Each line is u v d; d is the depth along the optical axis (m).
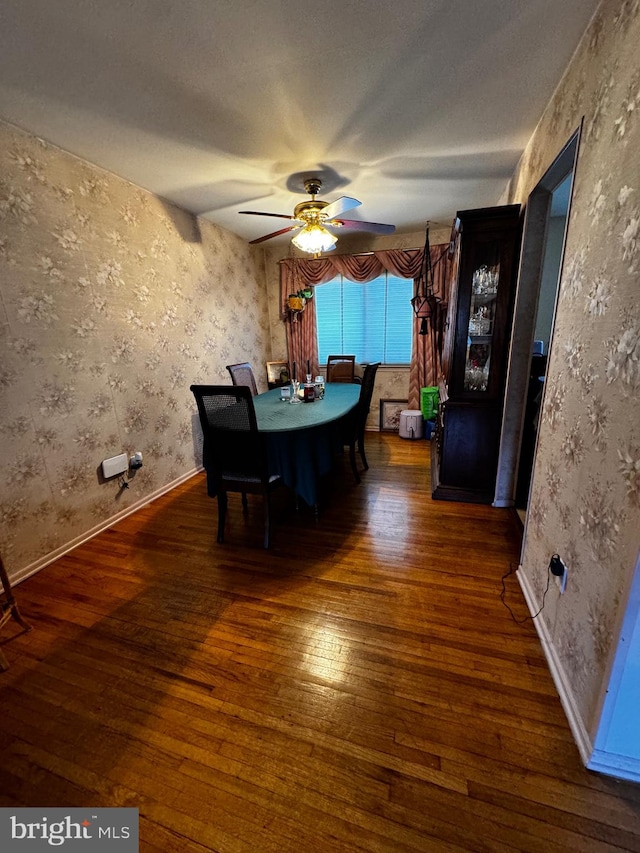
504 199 2.88
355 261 4.23
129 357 2.73
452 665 1.46
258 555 2.23
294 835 0.98
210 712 1.31
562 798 1.03
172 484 3.23
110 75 1.58
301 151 2.24
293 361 4.79
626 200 1.00
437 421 3.43
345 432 3.02
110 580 2.04
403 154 2.30
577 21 1.30
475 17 1.31
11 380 1.98
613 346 1.05
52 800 1.08
